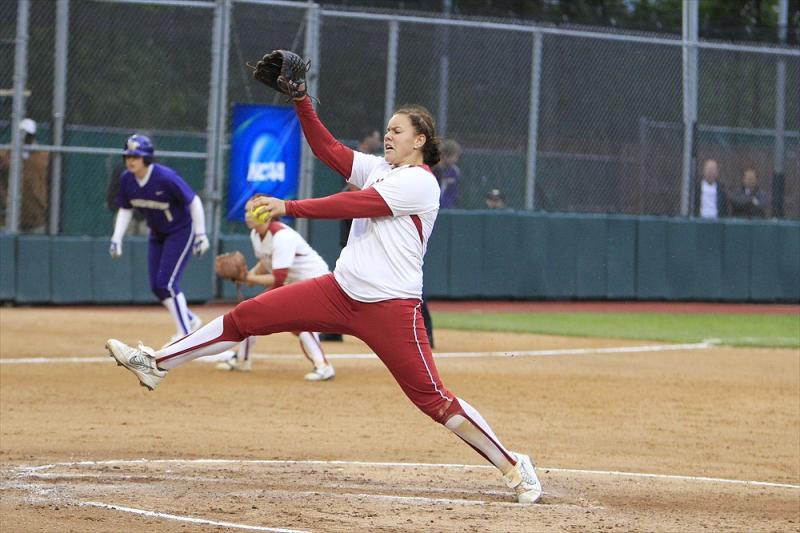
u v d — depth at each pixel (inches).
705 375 1765.5
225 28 2485.2
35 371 1605.6
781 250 2984.7
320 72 2674.7
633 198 2933.1
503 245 2797.7
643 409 1460.4
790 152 3053.6
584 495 957.8
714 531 836.6
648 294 2906.0
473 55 2785.4
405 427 1284.4
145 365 858.8
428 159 872.3
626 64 2906.0
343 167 884.6
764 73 2997.0
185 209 1692.9
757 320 2652.6
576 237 2851.9
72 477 959.0
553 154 2874.0
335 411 1375.5
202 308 2455.7
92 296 2461.9
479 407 1433.3
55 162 2444.6
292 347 1946.4
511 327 2337.6
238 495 898.7
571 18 3080.7
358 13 2645.2
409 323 856.9
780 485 1045.8
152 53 2586.1
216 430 1235.9
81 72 2529.5
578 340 2164.1
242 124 2486.5
